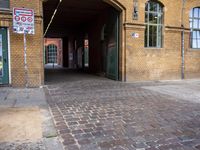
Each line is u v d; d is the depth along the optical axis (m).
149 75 12.91
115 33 12.75
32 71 9.84
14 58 9.54
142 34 12.48
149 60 12.84
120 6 11.91
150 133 4.38
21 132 4.34
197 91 9.46
